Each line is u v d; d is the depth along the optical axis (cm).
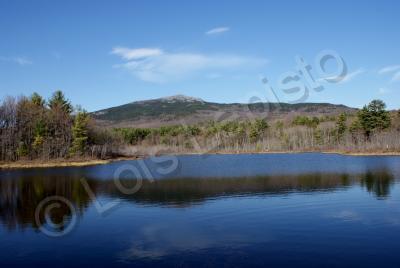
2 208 4900
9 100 12950
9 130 12656
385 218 3978
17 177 8450
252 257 2905
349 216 4091
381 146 14925
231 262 2817
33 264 2870
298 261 2808
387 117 16150
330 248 3070
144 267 2762
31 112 13112
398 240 3238
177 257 2942
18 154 12531
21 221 4156
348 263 2753
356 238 3312
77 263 2872
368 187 5991
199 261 2847
